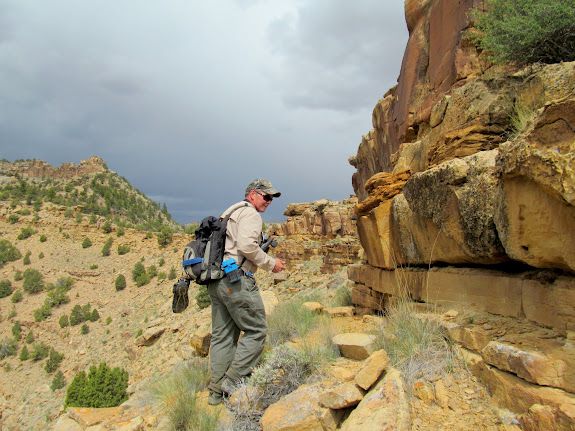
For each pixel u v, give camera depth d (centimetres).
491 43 467
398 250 521
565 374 214
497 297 326
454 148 443
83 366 4916
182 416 335
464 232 343
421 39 762
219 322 384
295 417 269
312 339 458
